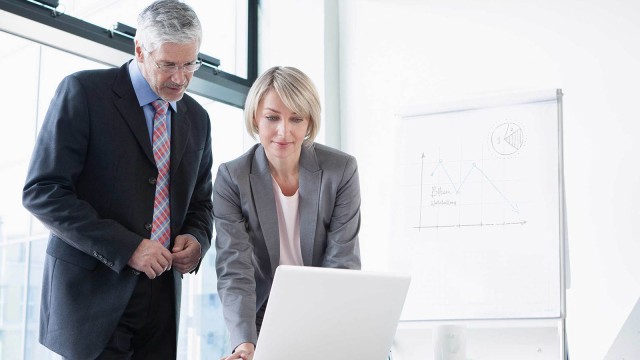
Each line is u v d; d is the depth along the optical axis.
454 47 3.30
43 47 2.93
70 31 2.69
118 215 1.84
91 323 1.77
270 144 1.98
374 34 3.57
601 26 2.92
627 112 2.81
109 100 1.87
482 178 2.47
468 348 2.37
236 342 1.80
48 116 1.82
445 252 2.45
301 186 2.06
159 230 1.92
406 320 2.42
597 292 2.77
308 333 1.50
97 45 2.79
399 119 2.65
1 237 2.86
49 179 1.75
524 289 2.32
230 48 3.71
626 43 2.85
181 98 2.05
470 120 2.54
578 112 2.92
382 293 1.57
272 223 2.03
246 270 1.95
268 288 2.07
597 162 2.84
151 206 1.89
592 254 2.79
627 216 2.75
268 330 1.45
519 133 2.46
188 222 2.05
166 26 1.81
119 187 1.84
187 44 1.83
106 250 1.73
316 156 2.09
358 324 1.57
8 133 2.88
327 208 2.07
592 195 2.83
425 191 2.54
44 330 1.79
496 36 3.19
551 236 2.33
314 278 1.45
